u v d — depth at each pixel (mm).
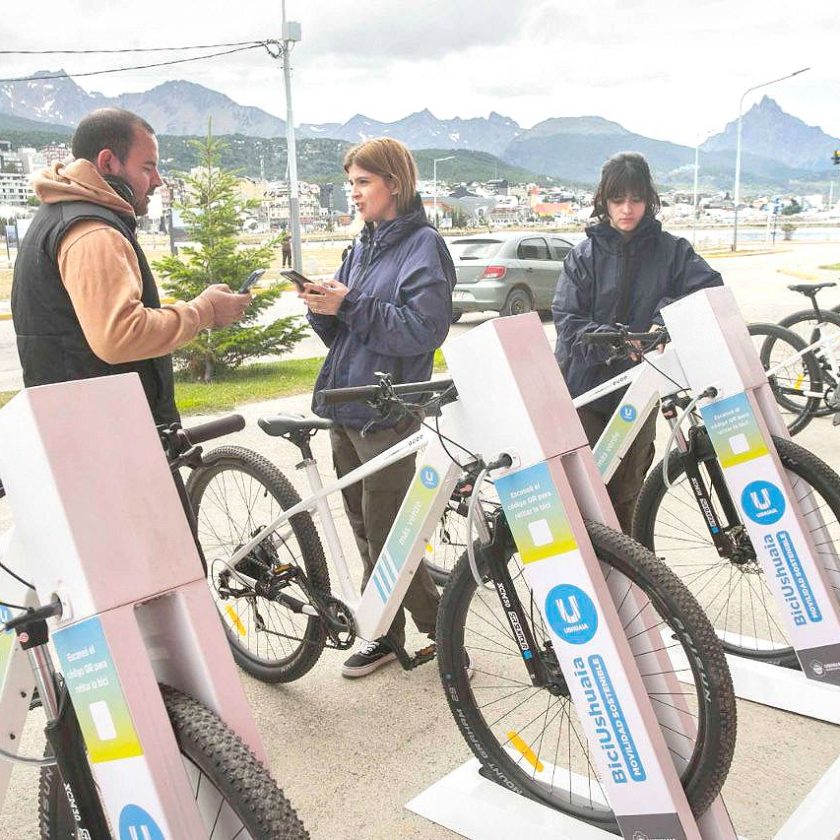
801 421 6230
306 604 2953
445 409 2301
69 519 1477
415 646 3451
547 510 2072
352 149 3135
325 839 2385
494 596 3102
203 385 9812
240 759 1507
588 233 3465
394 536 2701
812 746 2730
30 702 1958
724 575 3973
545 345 2156
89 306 2338
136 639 1525
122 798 1553
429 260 3023
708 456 3078
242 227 10430
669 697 2146
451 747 2803
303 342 14281
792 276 23328
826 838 2172
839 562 2906
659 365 3072
